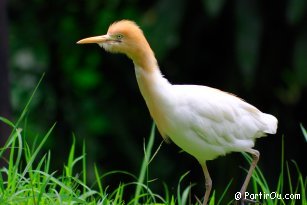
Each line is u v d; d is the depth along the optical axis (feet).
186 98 28.94
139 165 51.52
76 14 54.95
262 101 49.96
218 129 29.25
